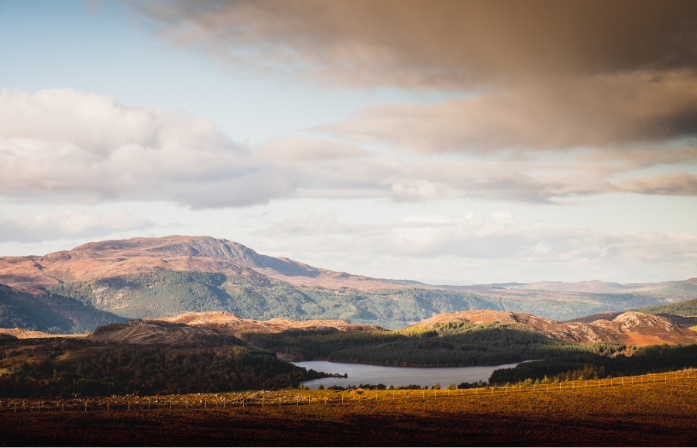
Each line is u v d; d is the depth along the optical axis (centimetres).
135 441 14512
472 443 14738
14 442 14150
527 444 14600
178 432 15662
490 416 18350
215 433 15625
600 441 14888
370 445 14475
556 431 16138
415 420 17762
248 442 14650
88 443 14200
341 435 15588
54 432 15350
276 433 15750
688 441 14888
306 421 17562
